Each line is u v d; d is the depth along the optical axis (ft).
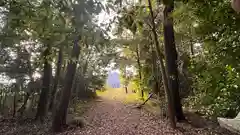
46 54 7.39
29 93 28.02
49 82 28.50
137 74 50.47
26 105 30.53
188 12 9.19
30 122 25.75
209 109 18.31
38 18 5.04
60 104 22.91
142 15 17.38
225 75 8.06
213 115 18.29
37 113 27.45
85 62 27.96
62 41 5.72
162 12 18.62
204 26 9.40
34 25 5.35
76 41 5.73
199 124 19.80
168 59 24.27
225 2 7.62
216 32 9.34
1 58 21.89
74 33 5.21
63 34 5.37
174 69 23.98
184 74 24.70
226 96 9.81
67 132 21.43
